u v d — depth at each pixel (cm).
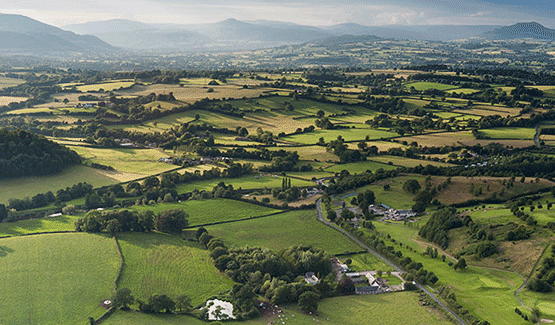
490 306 13175
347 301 13950
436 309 13362
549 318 12325
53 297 13462
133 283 14500
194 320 12712
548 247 15412
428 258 16700
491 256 16012
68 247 16712
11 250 16262
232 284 14838
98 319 12425
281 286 13950
